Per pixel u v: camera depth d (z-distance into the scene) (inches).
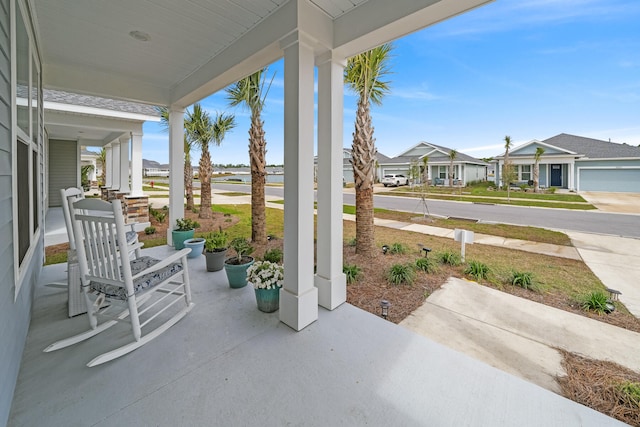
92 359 74.7
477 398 63.2
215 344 82.4
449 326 103.7
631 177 589.6
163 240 224.2
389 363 74.7
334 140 103.1
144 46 121.3
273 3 90.1
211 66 134.5
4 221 56.0
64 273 139.6
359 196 180.4
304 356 77.2
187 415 58.0
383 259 179.0
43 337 85.0
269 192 713.6
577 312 114.5
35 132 111.2
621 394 70.2
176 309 103.6
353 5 90.2
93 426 55.0
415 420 57.3
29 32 92.0
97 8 94.0
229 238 236.8
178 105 181.6
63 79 141.9
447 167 825.5
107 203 78.2
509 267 165.5
